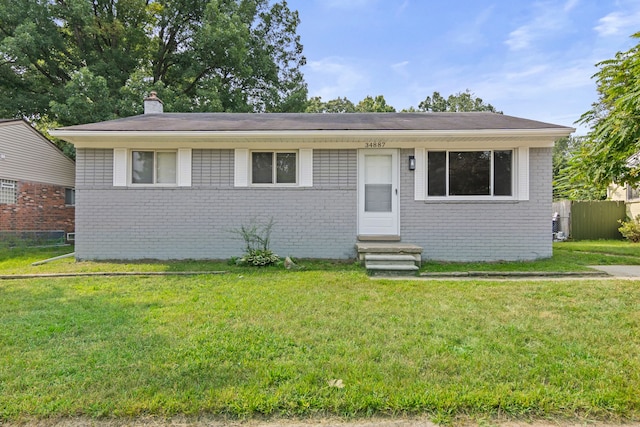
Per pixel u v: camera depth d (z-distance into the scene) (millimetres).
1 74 16078
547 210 7805
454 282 5797
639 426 2096
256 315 4016
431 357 2904
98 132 7496
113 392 2373
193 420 2143
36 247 12117
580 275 6391
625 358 2887
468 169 8000
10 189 13234
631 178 7234
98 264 7492
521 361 2826
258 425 2111
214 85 16625
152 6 18203
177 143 7941
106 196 7973
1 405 2232
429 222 8000
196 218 8055
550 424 2115
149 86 15148
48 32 15758
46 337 3346
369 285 5562
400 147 8023
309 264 7473
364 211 8141
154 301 4633
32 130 14148
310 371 2652
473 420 2145
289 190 8078
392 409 2225
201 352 2994
